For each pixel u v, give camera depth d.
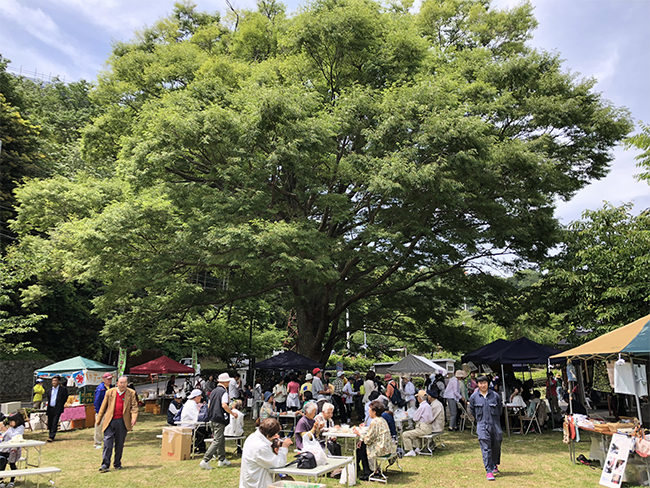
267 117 12.40
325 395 14.85
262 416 13.06
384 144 13.52
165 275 14.00
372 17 15.96
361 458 8.77
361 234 14.65
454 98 13.88
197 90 14.41
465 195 13.33
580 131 16.98
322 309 18.97
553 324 20.30
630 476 7.94
